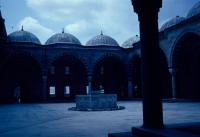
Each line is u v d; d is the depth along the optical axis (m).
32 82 37.31
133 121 10.23
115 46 37.94
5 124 10.21
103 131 7.68
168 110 15.52
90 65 36.31
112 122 10.07
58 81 38.59
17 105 28.38
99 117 12.41
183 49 26.95
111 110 17.11
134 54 36.09
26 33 37.06
